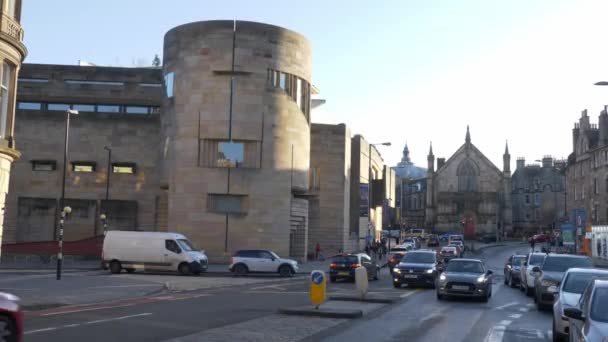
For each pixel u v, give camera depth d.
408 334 14.23
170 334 13.50
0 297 10.38
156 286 27.50
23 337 12.84
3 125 27.17
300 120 51.25
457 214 125.69
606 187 71.81
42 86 60.28
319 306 19.16
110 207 57.22
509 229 124.81
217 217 48.03
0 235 27.05
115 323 15.34
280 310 17.70
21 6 28.11
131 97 60.44
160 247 38.00
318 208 64.12
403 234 108.12
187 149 48.31
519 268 31.45
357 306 19.70
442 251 59.03
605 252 66.19
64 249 46.22
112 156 59.06
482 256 77.31
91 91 60.50
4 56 26.47
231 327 14.58
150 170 59.00
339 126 65.06
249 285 30.45
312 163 64.31
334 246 64.00
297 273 41.19
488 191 125.75
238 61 48.25
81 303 20.98
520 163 137.50
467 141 127.62
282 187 49.38
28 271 37.19
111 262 38.19
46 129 58.81
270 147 48.88
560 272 20.89
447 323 16.36
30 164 58.47
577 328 10.45
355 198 73.62
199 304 20.61
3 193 27.02
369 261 36.50
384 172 95.31
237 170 48.19
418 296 24.88
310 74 52.88
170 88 50.19
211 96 48.16
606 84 27.42
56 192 58.47
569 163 85.38
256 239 48.22
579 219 60.72
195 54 48.62
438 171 128.75
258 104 48.59
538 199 131.75
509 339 13.84
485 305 21.70
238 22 48.56
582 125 79.94
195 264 37.88
